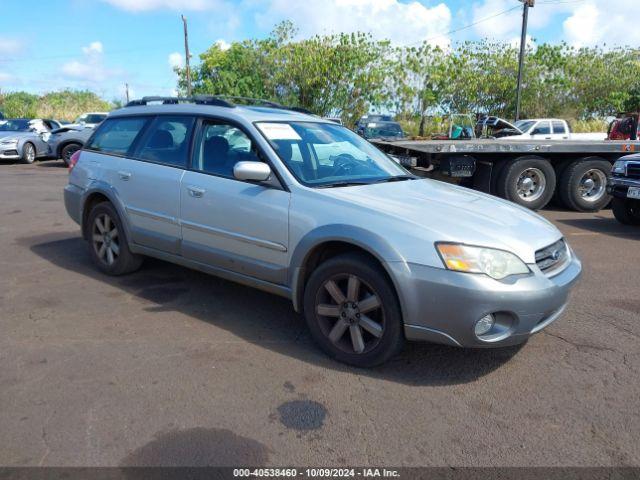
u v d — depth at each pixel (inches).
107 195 201.9
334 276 141.3
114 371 137.4
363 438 112.2
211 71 1374.3
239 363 143.3
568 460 106.3
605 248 273.9
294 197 151.1
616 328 169.8
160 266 226.2
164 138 191.5
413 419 119.3
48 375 134.6
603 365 145.6
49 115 1641.2
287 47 1229.7
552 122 759.7
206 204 169.6
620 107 1224.8
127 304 183.6
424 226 132.3
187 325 167.2
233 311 179.2
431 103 1206.3
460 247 127.3
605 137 778.2
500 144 374.6
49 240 273.3
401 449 108.9
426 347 155.3
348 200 144.6
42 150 730.2
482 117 734.5
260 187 158.4
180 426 114.7
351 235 136.0
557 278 136.6
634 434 114.8
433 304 127.8
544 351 153.5
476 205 153.3
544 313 132.0
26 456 104.0
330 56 1191.6
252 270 161.0
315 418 118.9
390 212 138.0
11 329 161.5
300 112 202.7
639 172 314.2
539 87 1213.7
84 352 147.5
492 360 147.6
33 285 201.5
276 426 115.6
